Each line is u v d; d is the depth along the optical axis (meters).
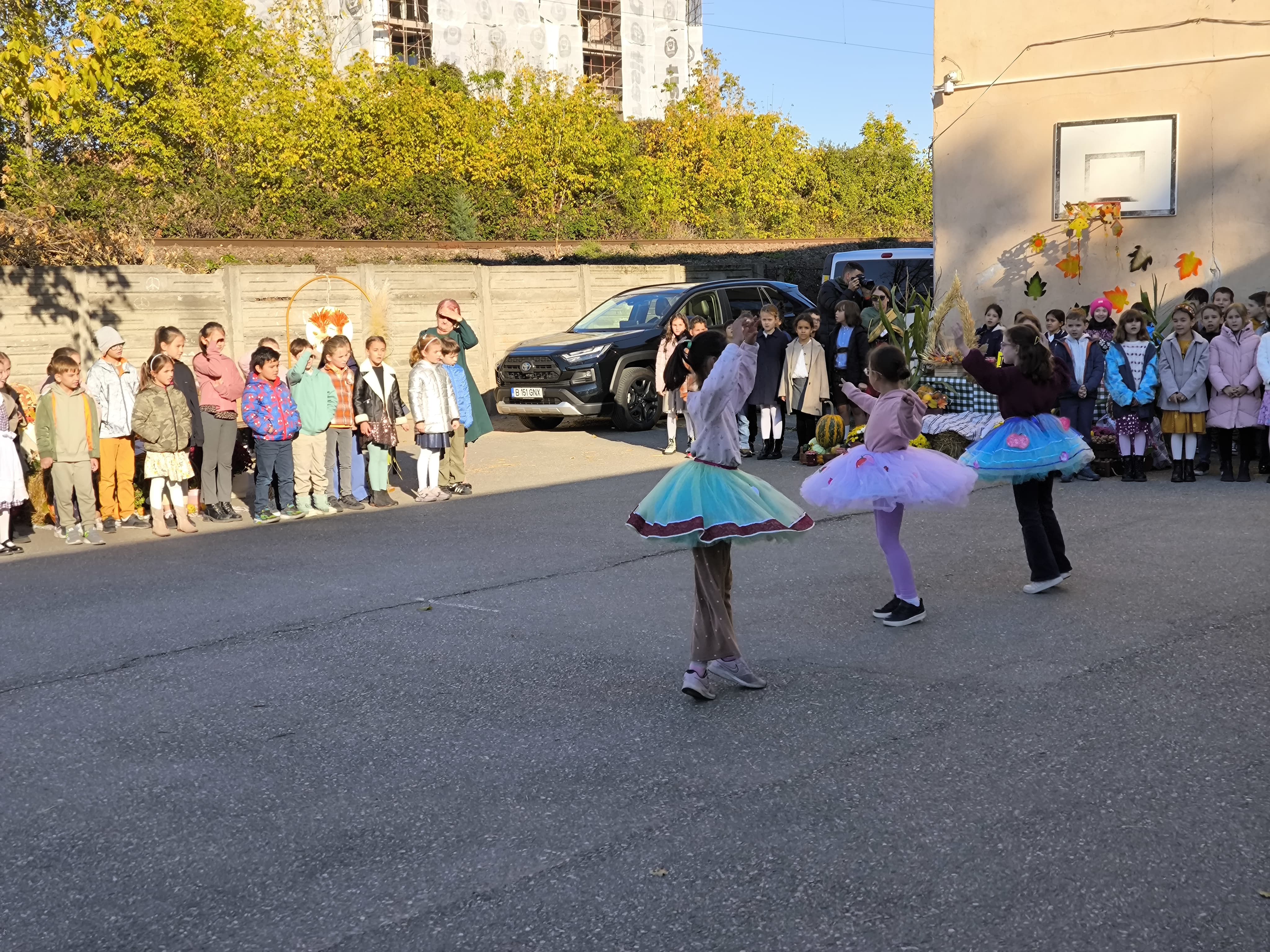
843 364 12.59
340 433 10.77
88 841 3.97
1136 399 10.39
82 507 9.48
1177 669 5.23
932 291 17.25
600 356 15.62
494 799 4.17
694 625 5.16
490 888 3.51
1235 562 7.16
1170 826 3.71
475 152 40.28
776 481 11.46
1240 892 3.30
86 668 6.00
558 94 43.41
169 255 19.48
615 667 5.69
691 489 5.07
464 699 5.28
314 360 11.13
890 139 63.66
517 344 18.31
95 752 4.81
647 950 3.13
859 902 3.33
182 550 9.14
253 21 35.53
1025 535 6.66
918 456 6.23
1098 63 12.06
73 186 28.62
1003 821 3.80
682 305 16.66
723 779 4.25
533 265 19.02
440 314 11.33
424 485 11.06
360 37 58.75
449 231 36.38
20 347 13.84
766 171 54.72
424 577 7.77
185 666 5.97
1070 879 3.41
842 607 6.58
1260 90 11.37
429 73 45.62
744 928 3.22
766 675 5.45
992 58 12.61
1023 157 12.57
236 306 15.69
